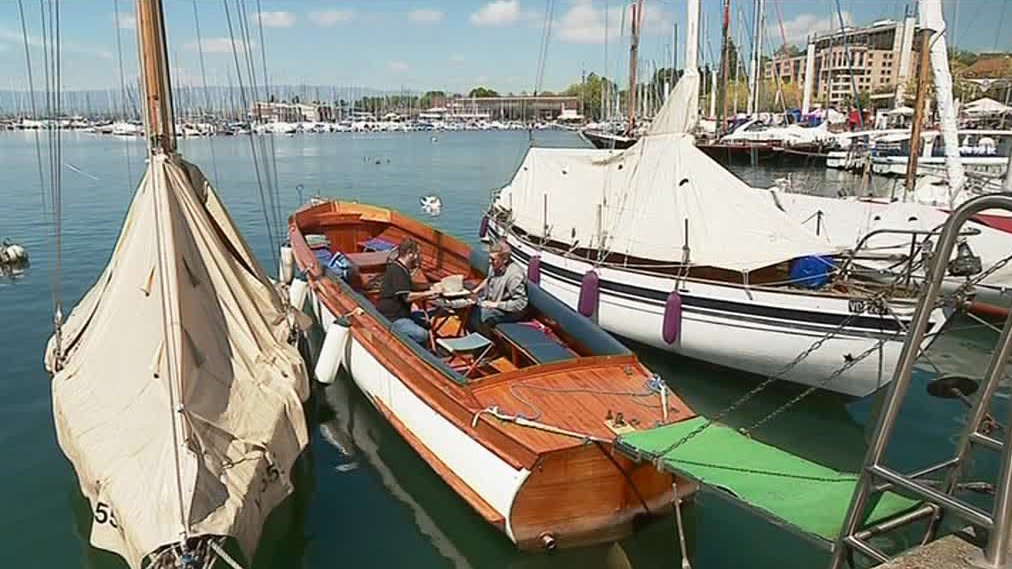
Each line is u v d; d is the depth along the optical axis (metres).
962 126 31.97
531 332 8.15
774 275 10.14
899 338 8.12
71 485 6.94
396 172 41.09
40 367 10.14
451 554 6.14
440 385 6.71
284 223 22.58
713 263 9.74
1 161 41.44
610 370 6.88
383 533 6.44
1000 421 8.23
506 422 5.93
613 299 10.68
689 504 6.43
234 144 63.81
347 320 8.80
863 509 3.70
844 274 9.39
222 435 5.50
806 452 8.04
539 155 14.91
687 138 10.77
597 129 53.59
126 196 27.16
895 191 19.73
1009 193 3.03
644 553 6.10
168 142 6.65
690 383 9.88
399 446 8.12
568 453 5.61
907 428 8.43
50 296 13.91
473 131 120.25
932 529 4.14
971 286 8.49
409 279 8.86
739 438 5.66
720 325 9.43
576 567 5.95
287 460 6.04
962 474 4.02
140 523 4.69
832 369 8.66
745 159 39.09
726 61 38.88
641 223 10.89
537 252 12.47
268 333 6.88
